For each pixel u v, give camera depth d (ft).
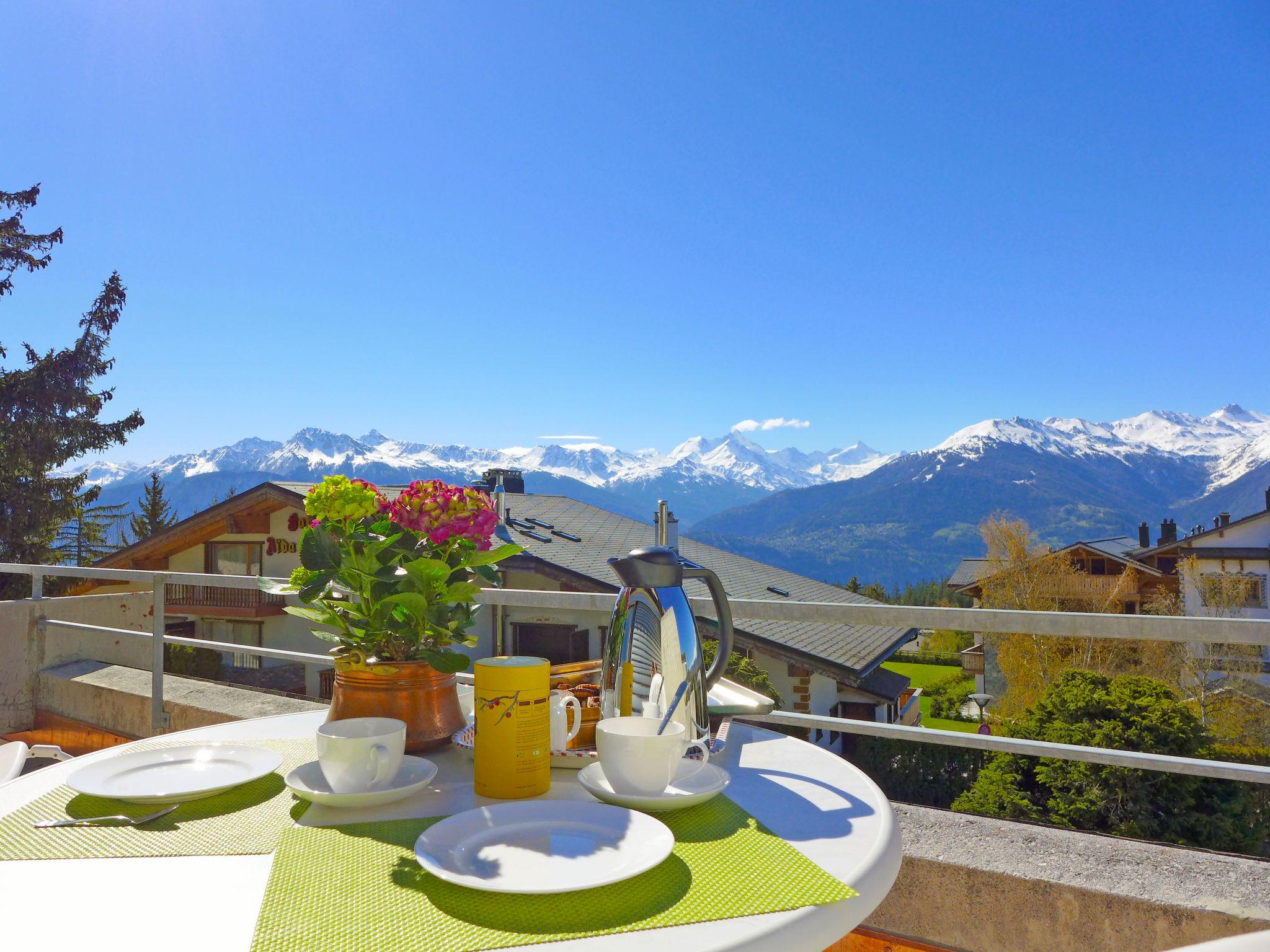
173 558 70.28
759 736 4.89
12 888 2.62
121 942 2.24
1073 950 4.59
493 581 4.55
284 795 3.62
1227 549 119.34
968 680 129.18
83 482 69.92
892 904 5.13
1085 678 32.04
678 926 2.33
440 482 4.42
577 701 4.40
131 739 11.34
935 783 36.22
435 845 2.80
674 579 4.19
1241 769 4.91
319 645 65.62
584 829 3.01
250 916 2.40
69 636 13.80
